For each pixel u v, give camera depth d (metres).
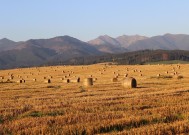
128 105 30.61
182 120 23.17
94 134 20.03
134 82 51.09
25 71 136.88
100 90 47.31
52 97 39.66
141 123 22.58
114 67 140.12
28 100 37.38
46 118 24.28
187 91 41.41
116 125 21.77
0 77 106.56
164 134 19.73
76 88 52.47
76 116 24.75
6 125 22.41
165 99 33.84
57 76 103.44
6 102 35.81
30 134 20.06
